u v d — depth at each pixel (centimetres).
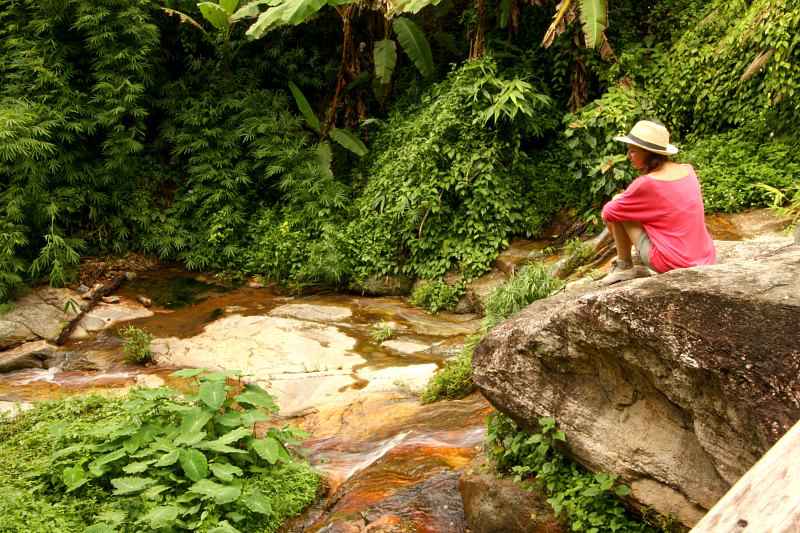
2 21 1209
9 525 404
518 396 350
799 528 100
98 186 1238
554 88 1138
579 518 319
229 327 952
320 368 802
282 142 1275
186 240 1266
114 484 428
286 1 1118
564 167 1091
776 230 788
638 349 276
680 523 283
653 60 1069
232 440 470
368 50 1394
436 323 962
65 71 1192
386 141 1280
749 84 934
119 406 596
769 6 866
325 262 1107
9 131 1042
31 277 1086
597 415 315
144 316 1038
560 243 1024
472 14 1210
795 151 877
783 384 222
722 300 246
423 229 1092
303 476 494
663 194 344
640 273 363
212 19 1269
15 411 661
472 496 379
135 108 1213
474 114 1078
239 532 412
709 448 257
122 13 1175
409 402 672
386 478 471
